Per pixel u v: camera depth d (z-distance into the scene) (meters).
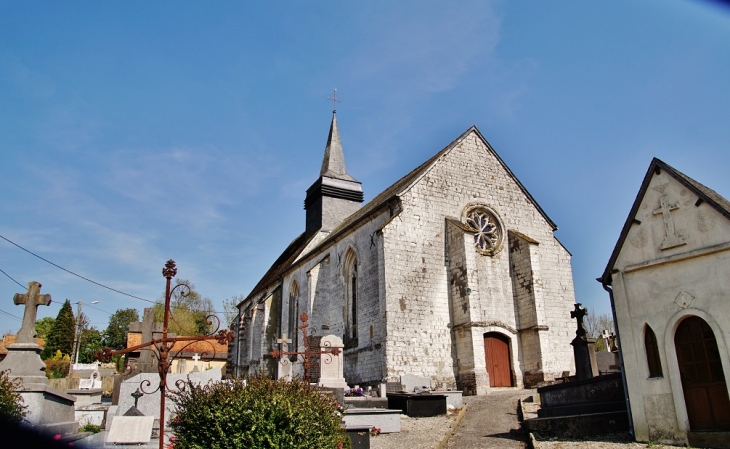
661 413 11.72
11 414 8.86
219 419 8.22
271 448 8.03
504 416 17.02
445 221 26.91
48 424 11.12
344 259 30.38
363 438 12.17
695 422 11.24
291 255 44.56
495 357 25.67
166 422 14.51
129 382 15.09
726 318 10.88
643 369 12.18
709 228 11.40
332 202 40.50
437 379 24.19
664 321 11.92
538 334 25.52
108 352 9.35
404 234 25.61
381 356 24.27
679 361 11.67
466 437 14.41
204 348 49.81
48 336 67.00
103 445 11.06
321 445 8.67
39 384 11.20
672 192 12.21
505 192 29.28
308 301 31.53
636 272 12.66
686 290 11.63
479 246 27.59
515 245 27.89
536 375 25.20
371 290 26.69
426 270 25.61
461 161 28.53
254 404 8.48
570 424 13.36
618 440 12.26
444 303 25.55
